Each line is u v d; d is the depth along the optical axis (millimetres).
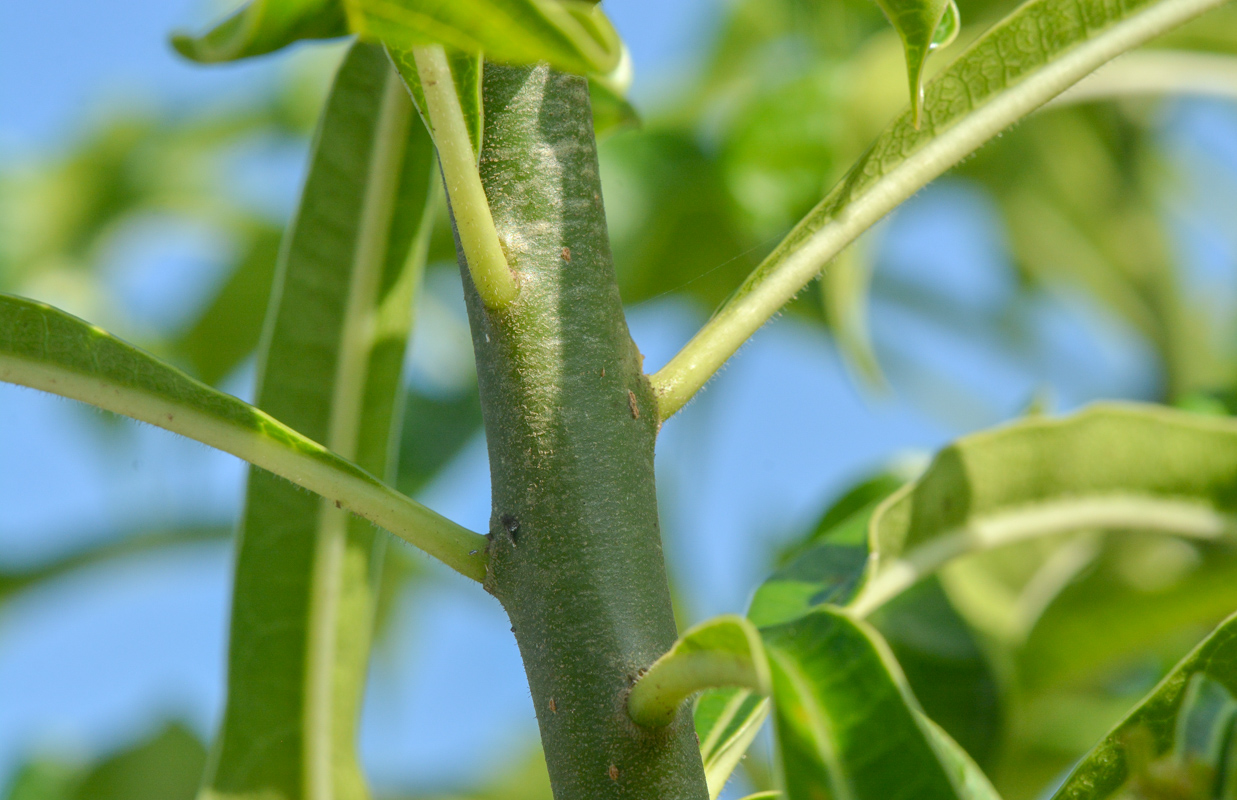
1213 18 571
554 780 342
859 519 413
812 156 725
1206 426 422
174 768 693
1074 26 371
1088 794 356
